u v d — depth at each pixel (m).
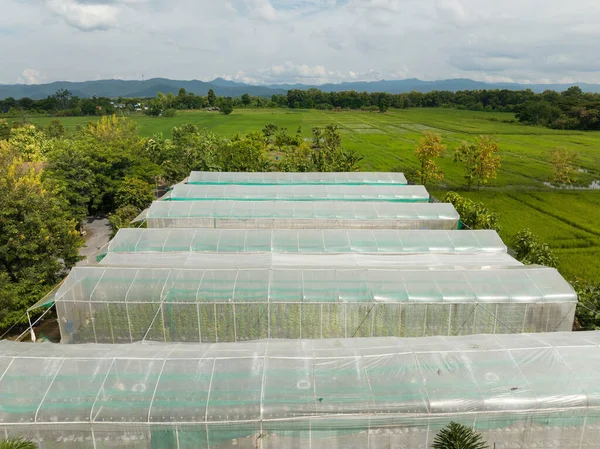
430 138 77.25
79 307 27.45
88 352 20.19
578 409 18.14
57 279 33.41
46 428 17.34
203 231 39.06
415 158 101.94
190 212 45.97
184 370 19.08
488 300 27.27
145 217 46.19
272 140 130.62
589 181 81.12
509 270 29.58
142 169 61.78
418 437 18.17
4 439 17.16
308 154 99.88
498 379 18.91
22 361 19.27
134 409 17.56
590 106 157.62
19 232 30.47
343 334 27.92
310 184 58.75
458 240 38.44
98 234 53.31
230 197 51.88
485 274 29.22
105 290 27.83
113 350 20.52
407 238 38.59
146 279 28.75
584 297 29.78
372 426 17.92
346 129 159.88
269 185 57.50
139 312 27.58
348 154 87.75
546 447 18.69
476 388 18.50
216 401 17.83
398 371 19.23
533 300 27.34
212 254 35.91
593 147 115.62
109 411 17.50
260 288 27.98
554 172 78.12
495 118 197.38
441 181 80.50
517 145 119.25
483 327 27.84
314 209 46.44
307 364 19.53
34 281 30.48
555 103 181.38
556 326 27.91
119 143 65.44
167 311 27.56
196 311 27.52
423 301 27.14
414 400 17.98
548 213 60.94
